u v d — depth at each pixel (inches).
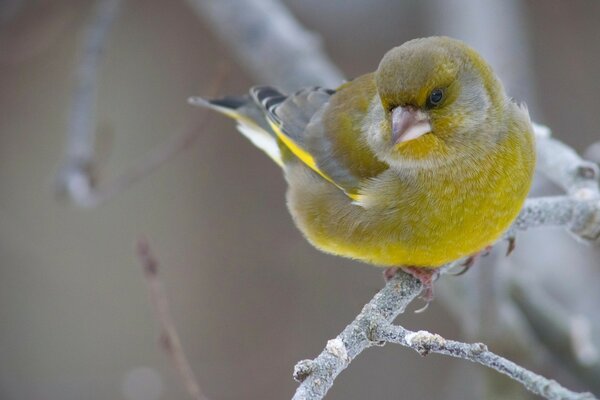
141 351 540.4
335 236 352.5
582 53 579.5
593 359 434.3
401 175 327.6
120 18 581.3
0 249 538.6
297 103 385.1
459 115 311.3
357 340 278.8
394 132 305.7
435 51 309.0
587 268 485.7
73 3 542.3
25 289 540.7
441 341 255.4
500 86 323.9
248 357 543.2
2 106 564.1
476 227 323.6
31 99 565.9
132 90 577.9
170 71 581.6
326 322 550.9
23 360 535.8
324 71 482.9
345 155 348.8
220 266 562.3
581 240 346.6
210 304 555.8
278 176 572.1
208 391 533.0
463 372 491.5
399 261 335.6
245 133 414.3
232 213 569.3
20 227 550.0
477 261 371.6
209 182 571.5
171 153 447.8
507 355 404.8
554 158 362.3
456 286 420.5
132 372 510.0
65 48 568.4
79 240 553.6
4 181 560.4
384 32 595.5
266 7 500.4
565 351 437.1
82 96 445.1
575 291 475.2
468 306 418.0
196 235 565.6
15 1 509.0
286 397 535.2
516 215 328.2
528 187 326.6
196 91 577.9
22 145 563.2
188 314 553.0
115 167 565.6
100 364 538.0
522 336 412.2
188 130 470.6
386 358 552.1
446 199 321.1
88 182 433.1
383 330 277.0
